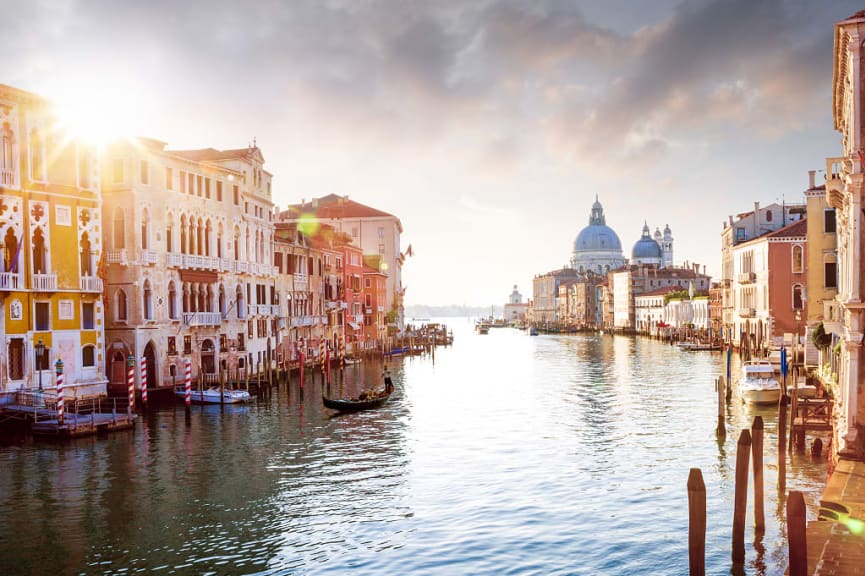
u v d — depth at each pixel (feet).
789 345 208.74
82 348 129.80
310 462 97.40
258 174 193.77
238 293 180.65
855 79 78.74
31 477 88.48
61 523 72.02
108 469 92.68
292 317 213.66
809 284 176.24
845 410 80.89
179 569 61.21
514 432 118.73
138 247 145.07
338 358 245.45
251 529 70.54
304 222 260.62
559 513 75.10
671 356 287.69
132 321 144.56
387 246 371.76
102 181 145.89
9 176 117.70
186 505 77.82
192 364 159.84
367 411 142.31
